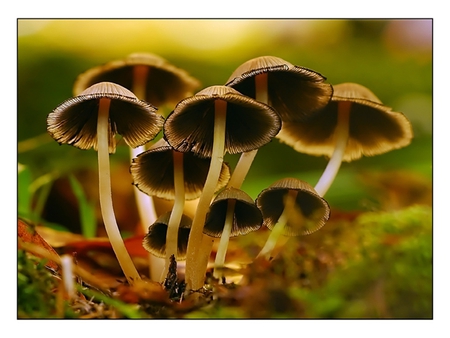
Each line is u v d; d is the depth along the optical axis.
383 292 0.25
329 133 0.33
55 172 0.36
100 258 0.31
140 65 0.33
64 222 0.39
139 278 0.28
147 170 0.29
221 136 0.27
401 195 0.39
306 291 0.25
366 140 0.33
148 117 0.28
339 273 0.25
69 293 0.26
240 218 0.29
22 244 0.26
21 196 0.32
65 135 0.28
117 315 0.26
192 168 0.30
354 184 0.40
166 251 0.28
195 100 0.26
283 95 0.30
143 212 0.31
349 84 0.31
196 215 0.27
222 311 0.26
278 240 0.30
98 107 0.28
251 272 0.27
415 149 0.44
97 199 0.39
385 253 0.26
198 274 0.28
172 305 0.26
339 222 0.32
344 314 0.25
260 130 0.28
